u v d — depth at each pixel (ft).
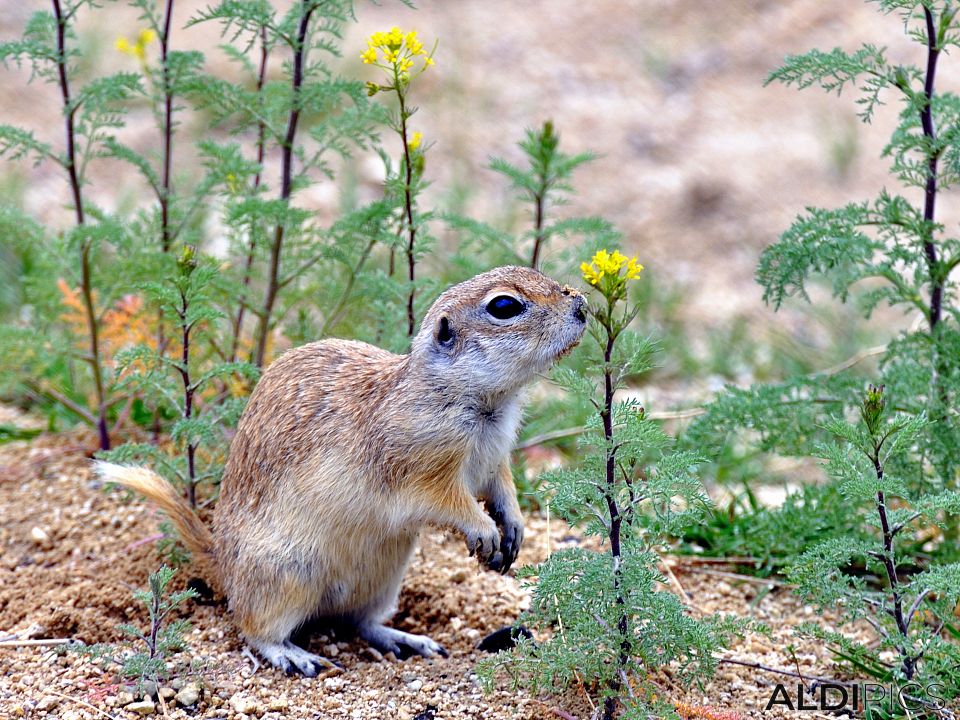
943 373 34.09
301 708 27.68
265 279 41.27
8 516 37.14
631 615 25.31
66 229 49.55
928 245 34.09
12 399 45.42
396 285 35.76
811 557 27.53
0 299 50.31
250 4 35.47
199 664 28.81
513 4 83.46
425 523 29.43
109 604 31.96
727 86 73.97
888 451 27.50
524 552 36.78
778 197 64.54
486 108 72.08
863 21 75.25
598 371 24.29
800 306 57.36
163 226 39.11
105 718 26.66
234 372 35.45
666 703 25.39
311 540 29.63
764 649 31.76
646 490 25.13
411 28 79.25
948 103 31.60
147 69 39.37
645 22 80.53
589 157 39.70
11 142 37.14
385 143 67.41
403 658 31.30
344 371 30.78
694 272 60.03
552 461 43.21
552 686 26.68
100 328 41.34
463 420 28.84
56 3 36.68
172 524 32.42
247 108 37.29
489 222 60.18
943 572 26.43
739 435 42.37
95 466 32.81
